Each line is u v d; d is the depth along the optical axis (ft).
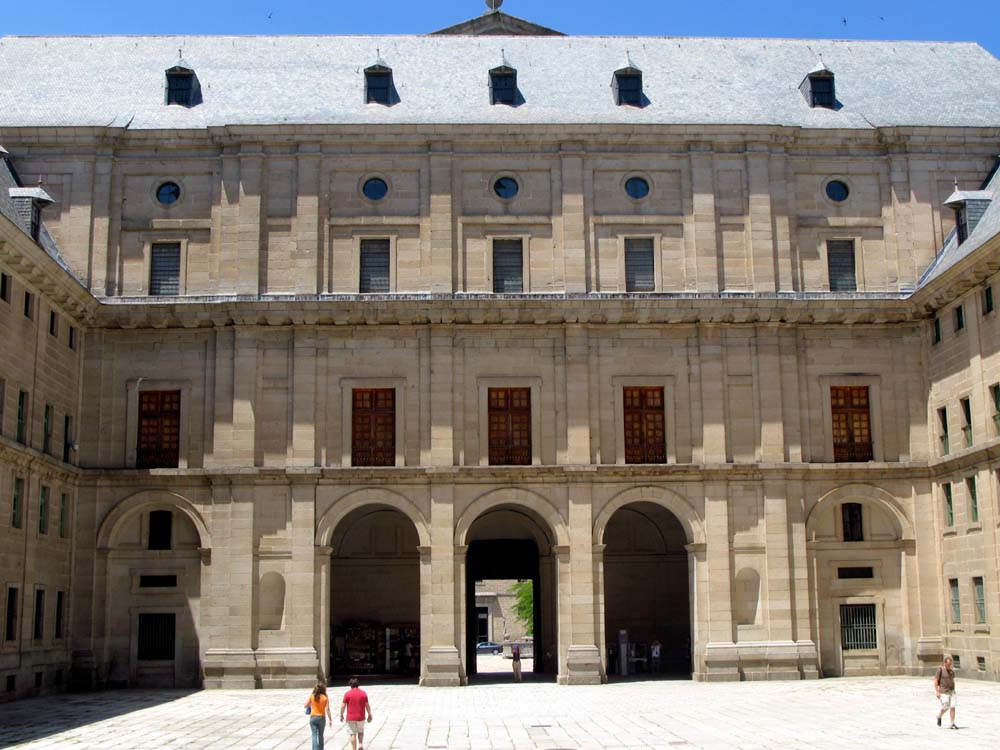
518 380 144.66
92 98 156.35
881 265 150.82
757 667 139.64
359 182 148.87
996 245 123.03
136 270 146.92
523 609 322.96
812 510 144.36
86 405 143.43
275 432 142.41
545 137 149.59
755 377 145.69
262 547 140.05
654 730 93.71
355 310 143.02
